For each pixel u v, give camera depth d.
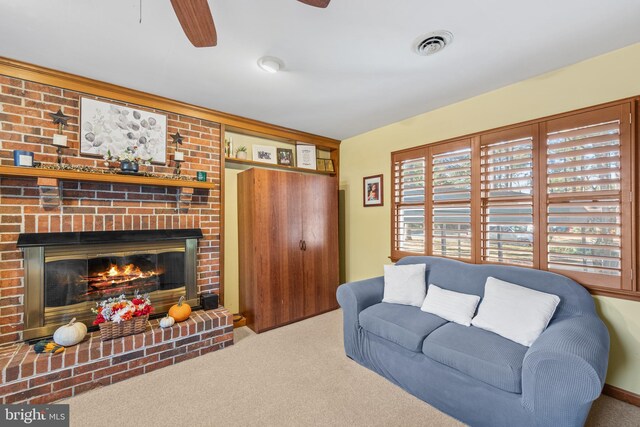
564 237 2.21
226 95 2.73
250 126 3.42
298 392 2.06
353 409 1.88
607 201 2.02
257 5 1.55
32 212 2.20
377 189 3.75
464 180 2.82
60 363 1.97
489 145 2.64
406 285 2.63
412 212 3.30
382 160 3.69
